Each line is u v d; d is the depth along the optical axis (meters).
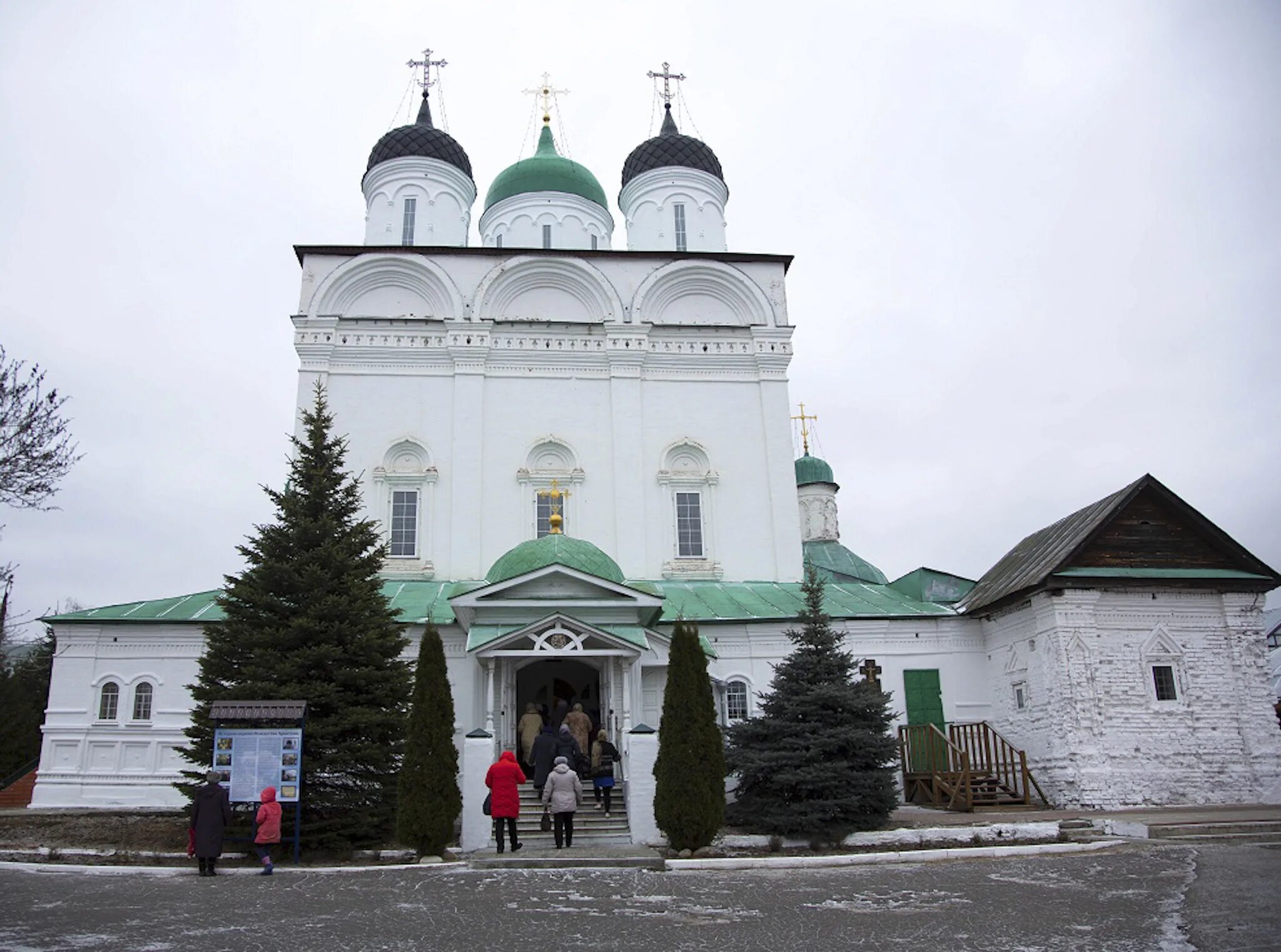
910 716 24.84
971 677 25.34
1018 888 12.57
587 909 11.55
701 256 31.14
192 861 16.02
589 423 29.31
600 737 19.36
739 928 10.39
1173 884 12.43
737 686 24.66
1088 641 22.39
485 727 21.86
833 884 13.39
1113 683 22.31
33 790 23.38
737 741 18.59
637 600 21.48
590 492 28.77
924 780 22.64
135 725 23.02
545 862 15.55
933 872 14.37
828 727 18.11
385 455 28.42
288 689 17.09
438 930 10.31
